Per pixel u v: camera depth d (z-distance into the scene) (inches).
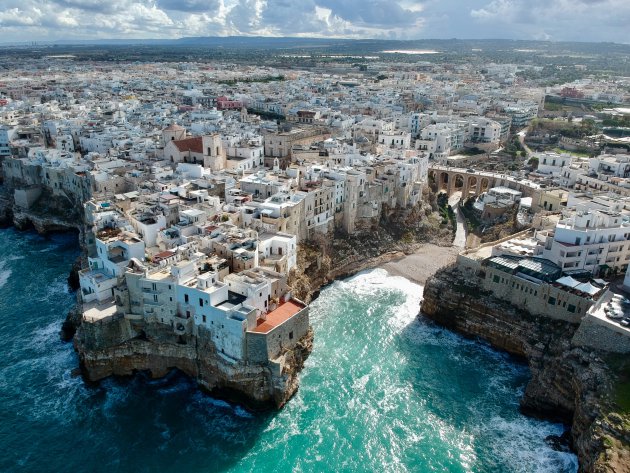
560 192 7815.0
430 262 7436.0
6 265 7022.6
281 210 6112.2
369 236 7652.6
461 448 4261.8
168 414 4507.9
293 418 4517.7
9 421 4375.0
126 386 4790.8
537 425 4520.2
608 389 4131.4
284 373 4542.3
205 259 5036.9
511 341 5378.9
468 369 5221.5
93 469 3976.4
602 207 6387.8
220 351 4589.1
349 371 5123.0
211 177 7273.6
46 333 5511.8
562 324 5093.5
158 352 4785.9
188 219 5738.2
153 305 4682.6
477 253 6082.7
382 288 6742.1
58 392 4694.9
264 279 4845.0
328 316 6043.3
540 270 5339.6
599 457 3654.0
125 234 5324.8
